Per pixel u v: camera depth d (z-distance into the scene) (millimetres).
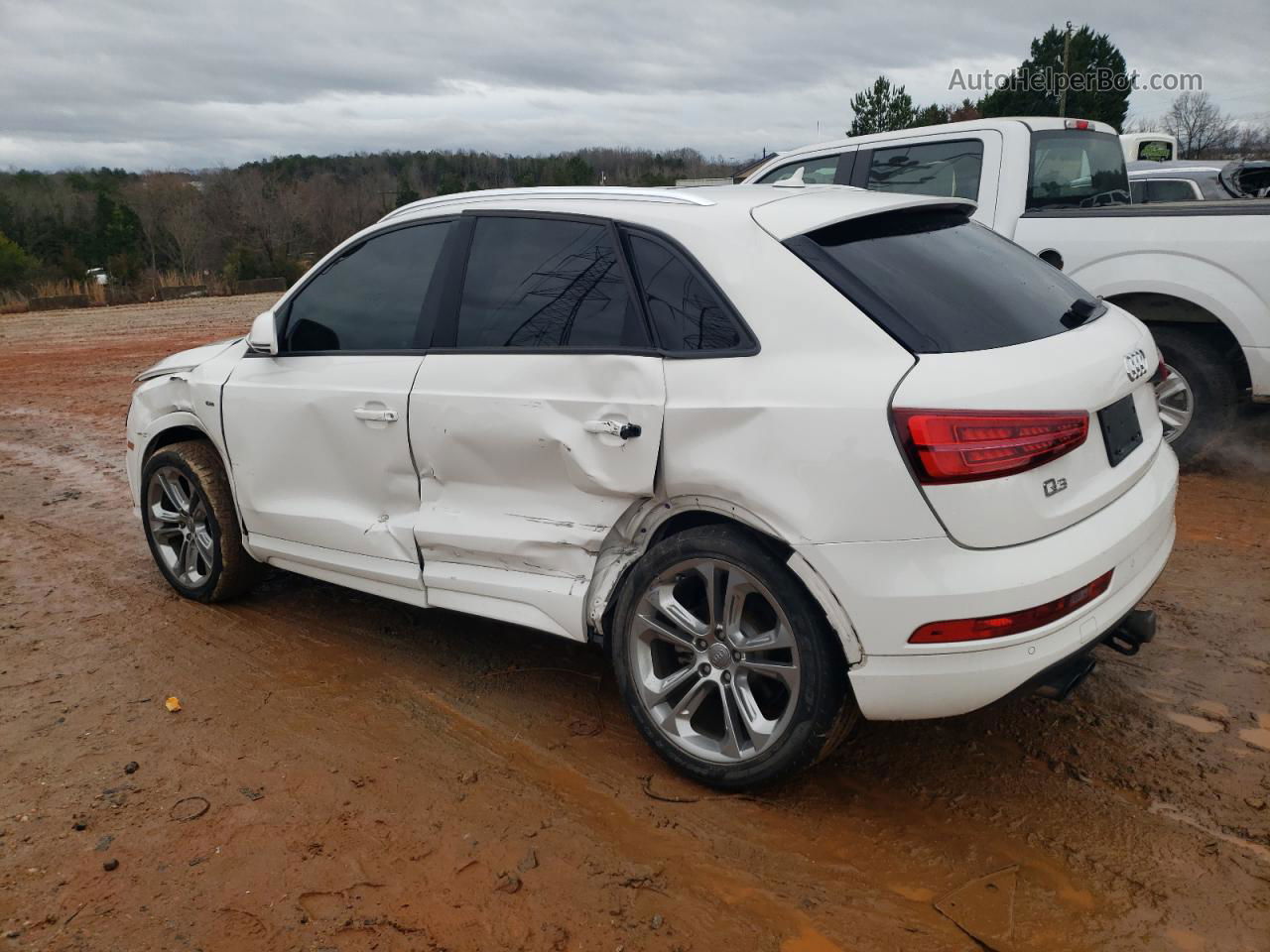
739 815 3076
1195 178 11867
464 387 3592
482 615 3688
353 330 4074
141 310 28969
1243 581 4605
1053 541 2764
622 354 3225
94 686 4066
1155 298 6102
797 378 2867
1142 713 3547
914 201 3391
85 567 5535
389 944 2592
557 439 3334
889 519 2703
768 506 2867
